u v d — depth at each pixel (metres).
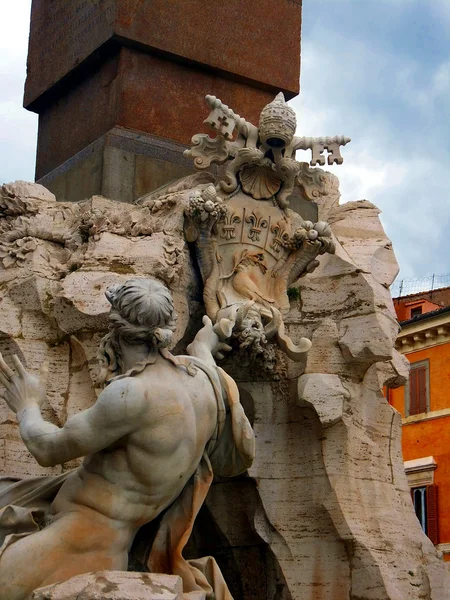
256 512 9.60
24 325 8.98
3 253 9.34
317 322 9.90
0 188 9.69
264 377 9.69
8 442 8.62
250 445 7.48
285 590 9.45
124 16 10.37
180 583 6.44
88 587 6.25
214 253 9.36
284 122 9.48
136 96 10.39
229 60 10.88
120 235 9.17
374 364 10.10
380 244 10.35
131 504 7.05
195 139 9.63
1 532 7.20
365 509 9.54
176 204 9.30
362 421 9.88
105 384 7.25
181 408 7.10
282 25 11.29
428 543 9.86
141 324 7.12
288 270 9.66
